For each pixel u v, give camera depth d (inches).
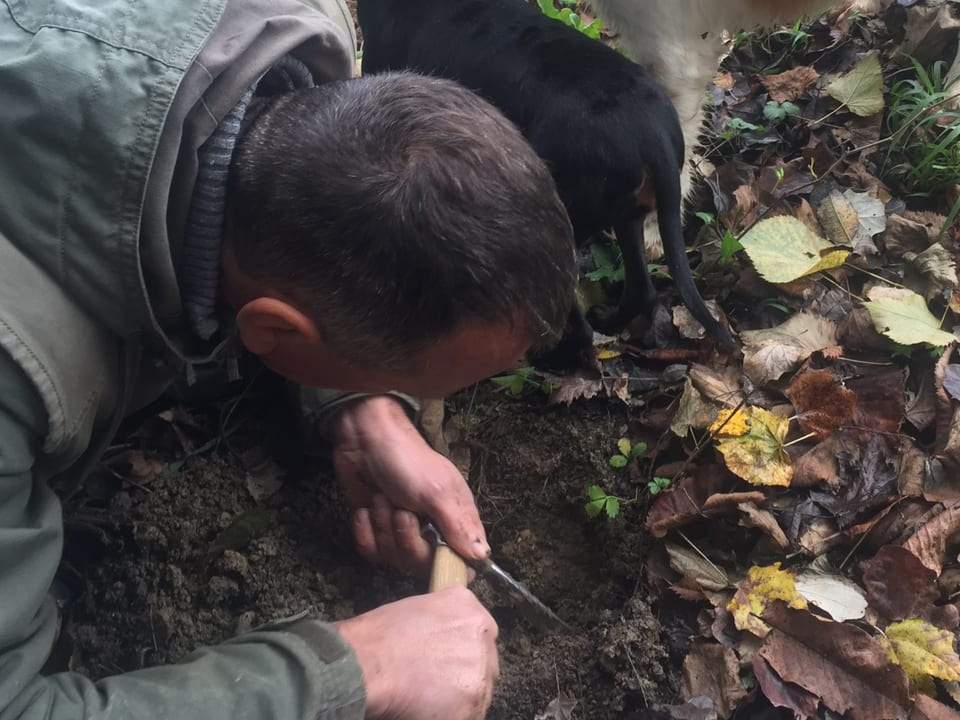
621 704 49.8
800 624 48.8
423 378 34.1
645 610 51.7
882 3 81.6
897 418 56.1
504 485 59.0
